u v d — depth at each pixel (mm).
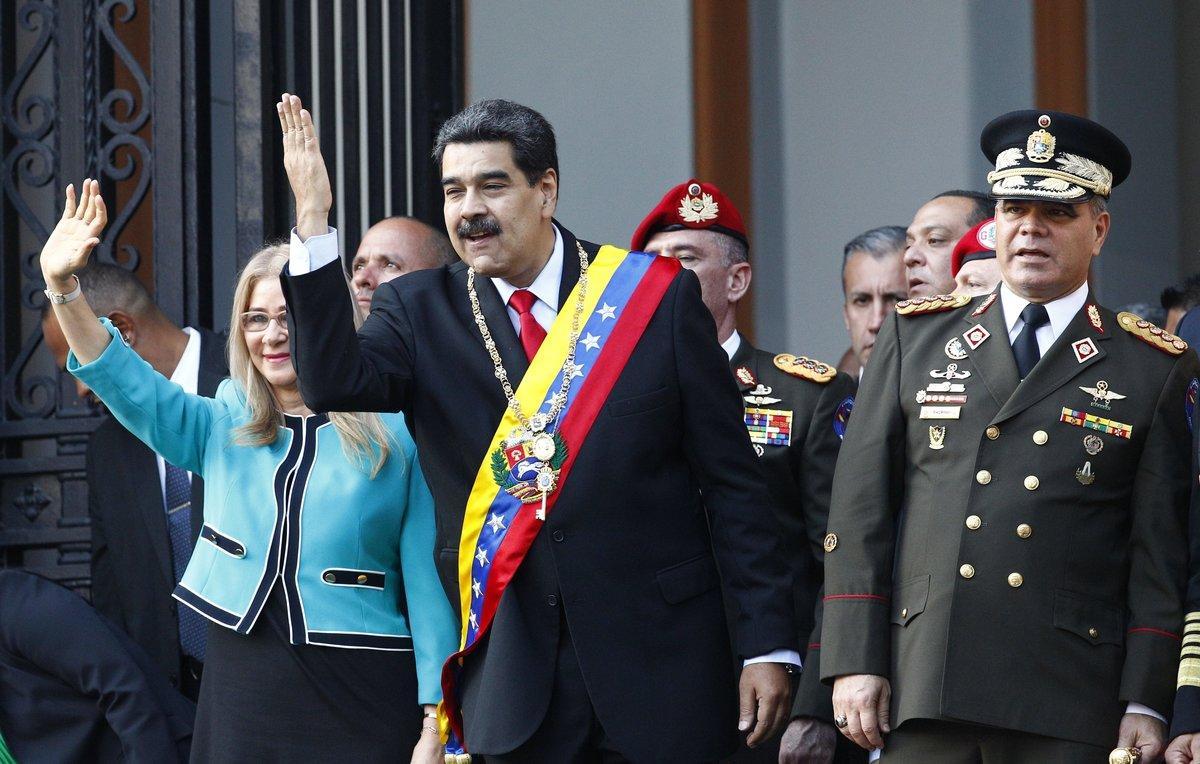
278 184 22625
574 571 14023
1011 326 15328
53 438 21828
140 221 22438
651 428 14312
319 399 13570
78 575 21406
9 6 22672
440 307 14805
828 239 33469
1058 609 14438
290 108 13742
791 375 18312
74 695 17906
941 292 20828
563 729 13992
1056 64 33219
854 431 15508
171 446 16953
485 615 14148
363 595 16750
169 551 18797
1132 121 33469
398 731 16562
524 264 14539
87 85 22391
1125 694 14289
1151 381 14945
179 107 22125
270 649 16484
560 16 33188
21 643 17812
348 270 24203
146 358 20016
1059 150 15156
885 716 14742
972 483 14766
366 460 16828
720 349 14797
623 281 14734
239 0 22375
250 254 22141
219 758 16375
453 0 27938
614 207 32844
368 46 25375
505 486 14188
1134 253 33438
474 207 14281
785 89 33625
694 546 14445
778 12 33688
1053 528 14578
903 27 33594
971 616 14477
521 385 14391
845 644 14828
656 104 32875
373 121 25297
